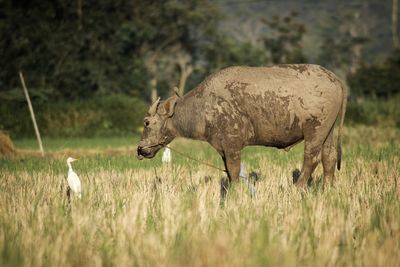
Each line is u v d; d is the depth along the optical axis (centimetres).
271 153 5856
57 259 2106
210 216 2631
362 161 4750
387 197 3047
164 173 4309
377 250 2117
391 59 18125
